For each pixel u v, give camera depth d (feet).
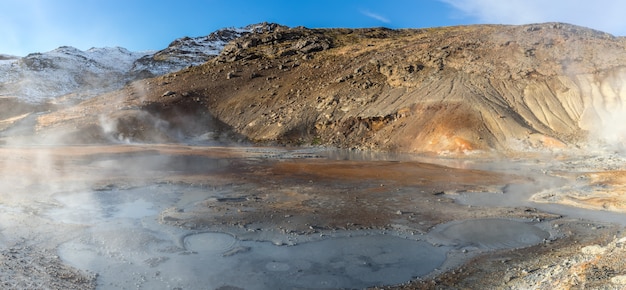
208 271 35.91
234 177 82.48
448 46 188.34
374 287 33.35
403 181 79.56
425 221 51.88
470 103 141.79
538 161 106.93
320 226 49.21
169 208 56.08
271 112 188.03
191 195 64.85
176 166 97.55
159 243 42.42
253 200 62.18
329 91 185.57
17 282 31.76
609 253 30.12
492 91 151.12
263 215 53.47
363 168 96.99
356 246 42.70
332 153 133.49
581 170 90.99
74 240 42.37
